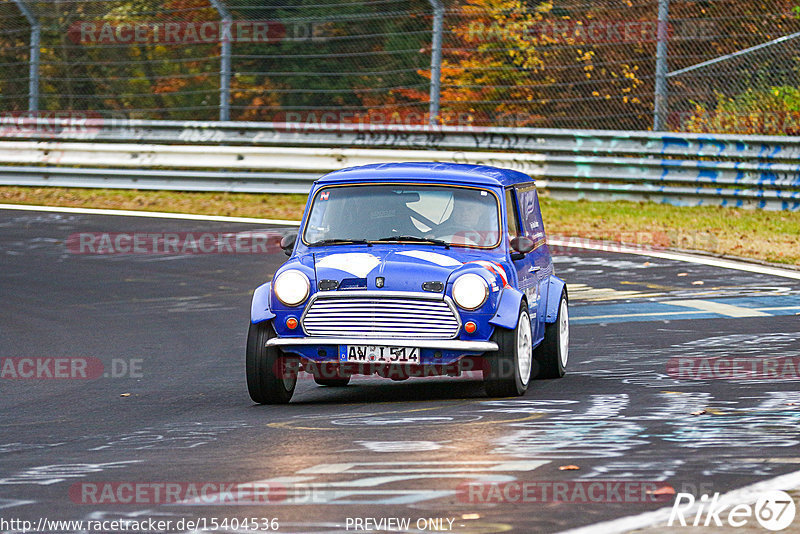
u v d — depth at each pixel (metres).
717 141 75.44
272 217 75.56
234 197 84.38
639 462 22.00
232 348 40.31
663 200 77.19
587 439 24.31
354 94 100.00
